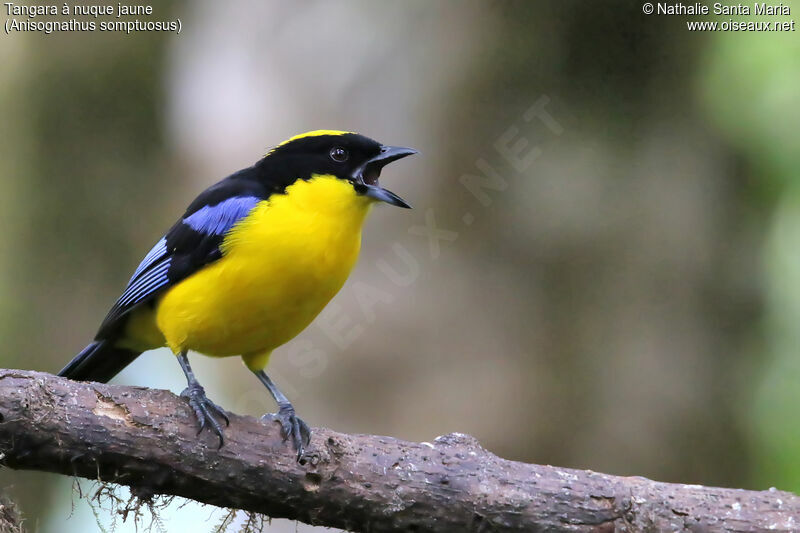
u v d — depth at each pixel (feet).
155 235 50.47
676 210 40.63
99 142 50.29
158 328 29.68
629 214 40.29
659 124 40.93
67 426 21.95
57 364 49.70
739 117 42.22
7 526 23.73
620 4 39.52
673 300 40.40
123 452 22.33
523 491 23.53
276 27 41.65
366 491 23.36
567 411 39.78
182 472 22.79
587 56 40.01
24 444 21.74
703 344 40.73
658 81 40.57
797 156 41.96
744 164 42.47
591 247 40.11
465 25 39.11
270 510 23.72
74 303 50.11
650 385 39.86
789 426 42.29
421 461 23.77
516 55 39.40
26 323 49.19
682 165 40.96
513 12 39.17
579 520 23.36
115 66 49.78
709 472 40.45
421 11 39.29
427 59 39.29
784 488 41.98
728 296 41.63
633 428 39.73
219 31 44.19
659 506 23.47
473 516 23.40
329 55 40.47
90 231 50.34
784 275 42.88
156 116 50.55
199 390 26.25
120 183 50.37
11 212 49.11
